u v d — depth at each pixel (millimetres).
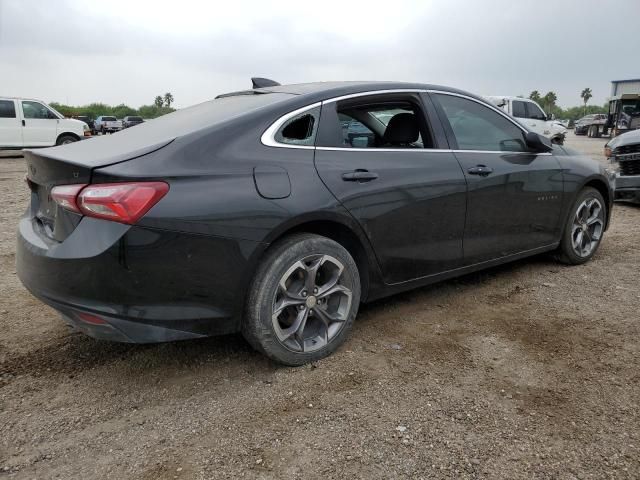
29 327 3281
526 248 4000
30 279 2500
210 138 2555
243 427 2277
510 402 2436
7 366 2801
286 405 2438
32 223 2766
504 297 3781
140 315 2312
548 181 4027
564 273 4316
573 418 2305
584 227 4500
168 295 2352
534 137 3924
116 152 2461
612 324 3281
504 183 3664
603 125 32312
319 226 2863
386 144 3305
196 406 2443
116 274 2246
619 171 7332
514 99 16875
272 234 2549
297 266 2666
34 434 2238
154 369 2781
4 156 17578
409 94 3359
